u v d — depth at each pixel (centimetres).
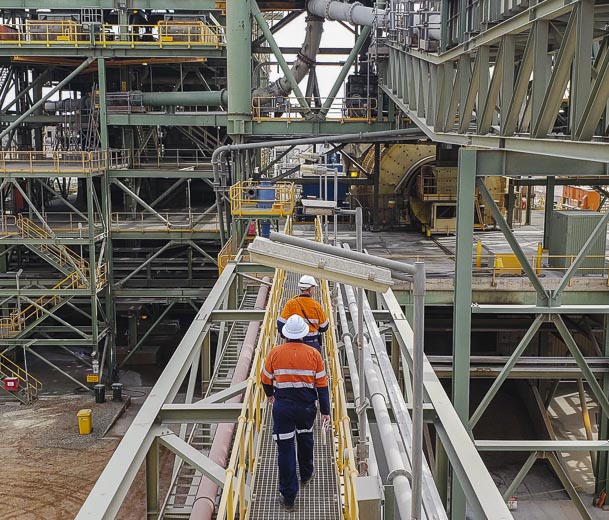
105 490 809
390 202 3416
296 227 3891
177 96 3622
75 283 3275
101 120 3591
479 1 1419
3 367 3497
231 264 2127
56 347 3912
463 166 1287
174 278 4191
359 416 820
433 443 2452
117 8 3638
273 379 807
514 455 2430
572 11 934
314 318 980
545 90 1084
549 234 2633
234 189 2781
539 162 1281
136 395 3212
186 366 1226
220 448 1108
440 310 2633
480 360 1998
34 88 4344
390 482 729
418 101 2103
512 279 2280
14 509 2156
